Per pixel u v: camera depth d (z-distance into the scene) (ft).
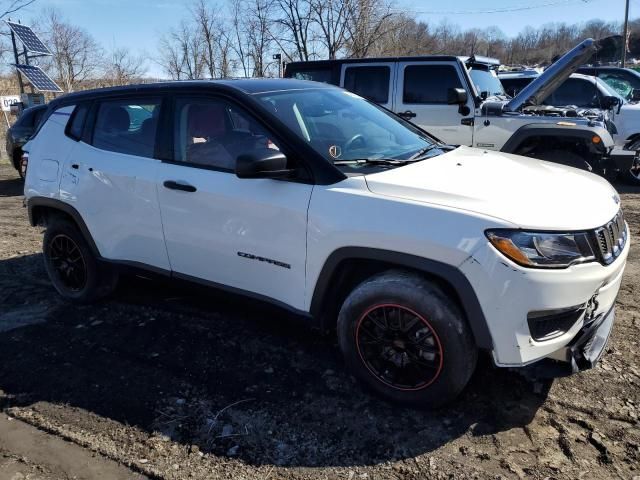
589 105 28.48
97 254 13.24
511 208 8.29
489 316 8.13
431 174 9.52
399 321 8.92
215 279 11.19
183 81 12.09
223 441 8.71
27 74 57.36
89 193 12.80
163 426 9.12
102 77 104.99
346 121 11.51
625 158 25.94
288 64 27.37
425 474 7.86
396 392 9.25
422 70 24.18
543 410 9.14
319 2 72.08
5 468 8.30
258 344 11.68
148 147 11.94
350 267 9.46
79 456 8.50
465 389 9.77
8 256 18.80
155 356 11.39
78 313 13.69
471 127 23.38
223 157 10.77
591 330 8.73
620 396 9.37
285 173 9.52
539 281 7.87
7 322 13.32
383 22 74.49
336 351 11.29
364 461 8.16
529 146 22.88
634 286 14.08
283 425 9.04
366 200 8.95
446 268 8.23
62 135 13.74
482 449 8.30
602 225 8.59
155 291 14.79
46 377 10.78
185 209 11.09
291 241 9.73
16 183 36.91
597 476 7.70
